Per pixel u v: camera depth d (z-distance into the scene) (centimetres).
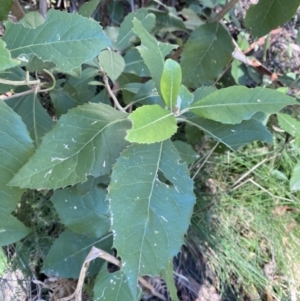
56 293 51
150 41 31
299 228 62
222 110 28
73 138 29
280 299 58
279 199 62
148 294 55
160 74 31
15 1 41
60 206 46
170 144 29
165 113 27
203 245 59
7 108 26
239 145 31
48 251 51
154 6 62
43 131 39
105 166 29
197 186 60
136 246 27
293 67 70
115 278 41
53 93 43
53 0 54
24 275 51
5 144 26
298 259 60
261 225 61
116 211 27
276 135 61
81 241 48
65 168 28
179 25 58
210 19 59
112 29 49
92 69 43
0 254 49
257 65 61
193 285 57
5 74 37
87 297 51
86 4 38
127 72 46
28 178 26
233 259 58
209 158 61
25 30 26
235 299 58
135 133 25
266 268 60
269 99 28
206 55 52
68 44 26
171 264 37
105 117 30
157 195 28
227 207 61
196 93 34
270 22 45
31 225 51
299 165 48
